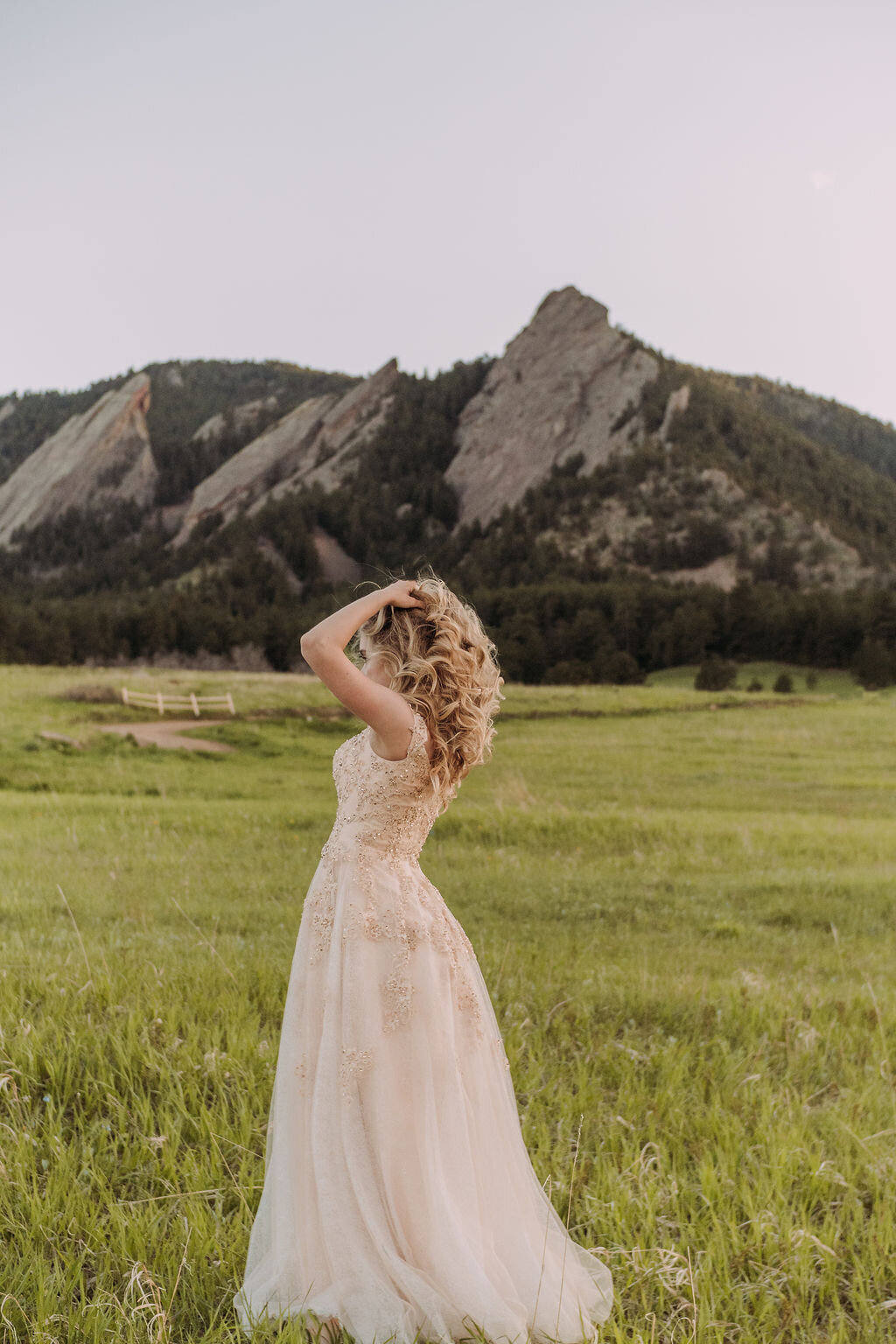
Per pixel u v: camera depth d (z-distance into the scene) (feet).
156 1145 11.06
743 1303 9.08
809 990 20.27
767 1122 12.50
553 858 37.55
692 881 34.04
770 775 71.67
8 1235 9.62
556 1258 8.98
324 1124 8.27
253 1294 8.34
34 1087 12.58
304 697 94.99
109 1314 8.35
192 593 446.60
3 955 18.95
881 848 43.52
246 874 30.60
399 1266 7.92
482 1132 8.79
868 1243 9.84
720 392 584.40
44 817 41.29
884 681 183.21
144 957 19.22
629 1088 13.75
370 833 8.67
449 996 8.80
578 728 97.40
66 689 85.66
